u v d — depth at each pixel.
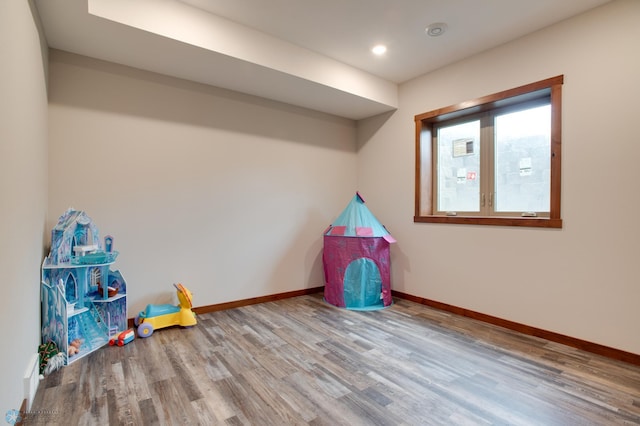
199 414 1.70
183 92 3.20
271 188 3.82
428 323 3.11
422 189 3.79
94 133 2.75
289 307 3.59
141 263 2.98
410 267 3.88
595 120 2.48
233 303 3.54
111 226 2.84
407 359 2.35
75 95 2.67
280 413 1.72
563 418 1.70
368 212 3.87
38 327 2.11
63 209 2.62
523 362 2.31
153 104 3.03
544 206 2.91
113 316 2.62
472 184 3.47
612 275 2.40
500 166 3.23
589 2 2.41
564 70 2.63
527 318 2.85
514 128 3.13
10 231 1.44
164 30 2.37
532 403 1.83
